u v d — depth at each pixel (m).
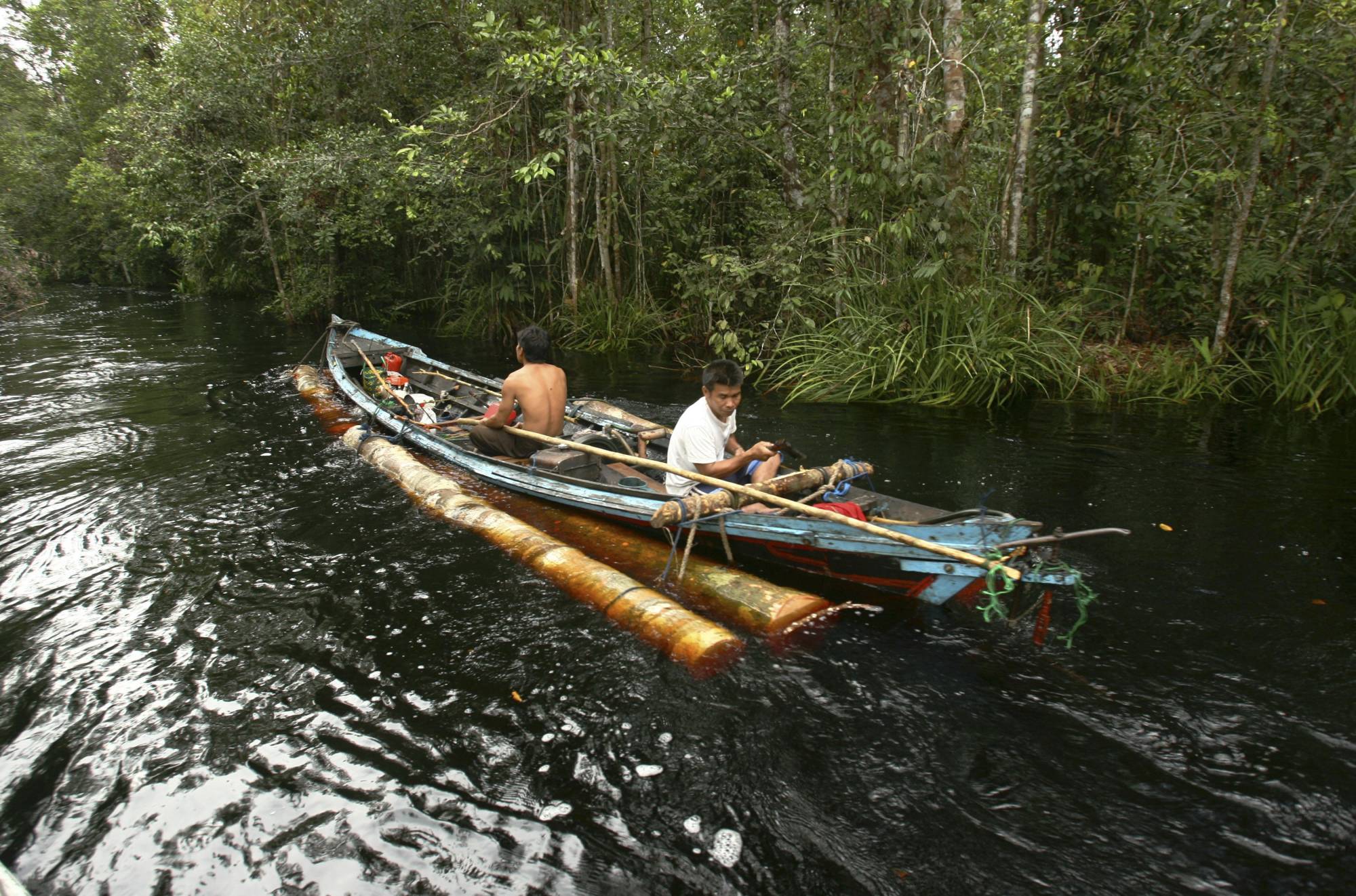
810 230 9.69
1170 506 5.04
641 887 2.31
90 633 3.68
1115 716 3.00
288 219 13.71
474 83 13.34
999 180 10.01
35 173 24.89
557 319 12.66
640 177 12.11
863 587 3.90
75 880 2.36
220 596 4.02
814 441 6.62
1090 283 9.23
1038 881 2.30
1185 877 2.30
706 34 12.84
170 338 13.11
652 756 2.85
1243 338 8.75
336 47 13.50
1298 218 8.66
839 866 2.37
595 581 3.95
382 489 5.57
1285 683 3.18
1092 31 8.73
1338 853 2.37
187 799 2.66
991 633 3.59
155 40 17.53
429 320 15.97
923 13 8.34
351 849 2.45
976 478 5.61
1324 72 7.85
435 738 2.95
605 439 6.15
